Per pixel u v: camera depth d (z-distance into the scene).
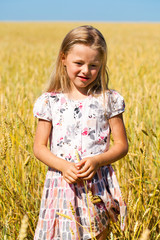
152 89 4.56
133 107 3.58
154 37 29.27
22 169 2.30
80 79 1.70
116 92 1.85
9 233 2.07
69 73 1.73
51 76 1.88
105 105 1.78
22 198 2.21
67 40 1.71
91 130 1.76
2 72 8.27
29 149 2.54
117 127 1.81
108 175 1.79
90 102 1.79
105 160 1.67
